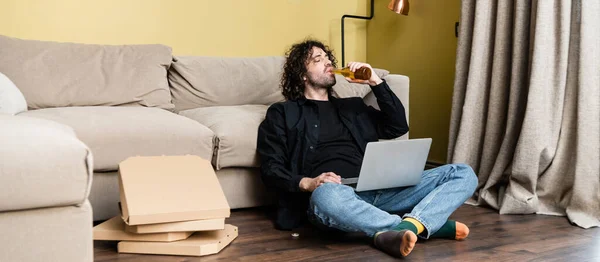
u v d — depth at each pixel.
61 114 2.37
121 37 3.35
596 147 2.51
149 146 2.32
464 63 2.99
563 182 2.62
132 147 2.29
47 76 2.70
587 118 2.51
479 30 2.86
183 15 3.51
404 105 3.08
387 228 2.03
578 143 2.52
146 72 2.92
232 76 3.06
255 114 2.66
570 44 2.61
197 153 2.42
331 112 2.46
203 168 2.12
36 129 1.47
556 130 2.62
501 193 2.78
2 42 2.69
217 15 3.61
